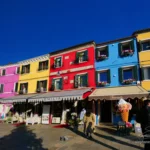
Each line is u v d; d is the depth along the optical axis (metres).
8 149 9.77
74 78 21.61
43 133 14.40
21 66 28.44
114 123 17.62
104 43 20.53
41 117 23.03
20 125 20.06
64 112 21.00
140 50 17.84
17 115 24.70
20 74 28.12
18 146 10.39
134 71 17.61
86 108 19.55
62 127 17.50
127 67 18.22
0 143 11.24
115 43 19.78
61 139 11.67
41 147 10.02
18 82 27.97
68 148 9.59
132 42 18.55
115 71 18.88
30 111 23.39
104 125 17.16
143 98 15.21
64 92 20.22
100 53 20.92
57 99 18.34
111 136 12.03
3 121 24.53
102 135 12.49
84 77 20.92
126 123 12.59
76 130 14.99
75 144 10.34
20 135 13.87
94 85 19.73
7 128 17.73
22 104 26.38
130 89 16.53
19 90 27.41
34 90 25.48
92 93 18.03
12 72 29.41
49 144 10.66
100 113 18.84
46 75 24.73
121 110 12.81
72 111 20.56
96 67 20.27
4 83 29.88
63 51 23.81
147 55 17.39
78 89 20.50
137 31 18.42
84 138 11.77
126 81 17.67
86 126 12.45
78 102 20.34
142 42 18.12
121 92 16.31
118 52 19.25
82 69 21.20
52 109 22.45
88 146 9.79
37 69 26.08
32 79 26.28
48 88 24.00
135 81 17.30
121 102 12.91
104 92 17.53
